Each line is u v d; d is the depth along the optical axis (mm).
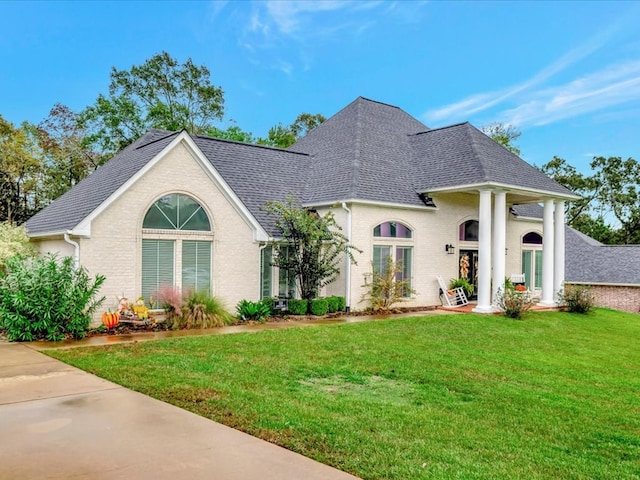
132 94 39625
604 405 8750
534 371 11266
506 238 26156
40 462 5207
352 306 19109
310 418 6965
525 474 5465
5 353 10977
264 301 17500
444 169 21828
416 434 6590
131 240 15445
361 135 23109
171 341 12445
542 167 52812
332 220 18469
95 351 11172
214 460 5371
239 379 8977
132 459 5324
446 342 14078
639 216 49344
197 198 16766
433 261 21891
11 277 12641
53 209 19922
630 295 30078
